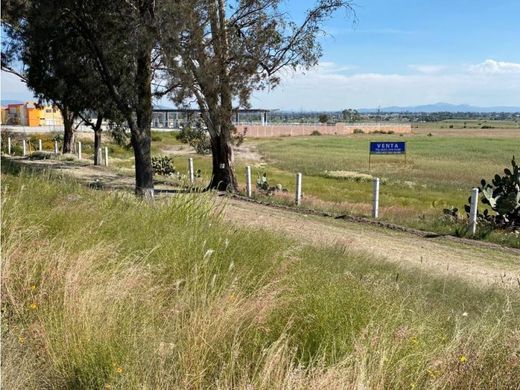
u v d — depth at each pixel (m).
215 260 5.52
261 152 64.12
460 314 5.81
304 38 19.11
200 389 3.27
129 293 4.45
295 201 19.89
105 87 21.58
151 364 3.35
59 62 19.58
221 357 3.56
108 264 5.19
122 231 6.61
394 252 12.75
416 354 3.59
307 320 4.12
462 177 37.62
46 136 57.69
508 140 107.50
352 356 3.43
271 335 3.95
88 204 7.98
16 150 45.16
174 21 15.26
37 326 4.02
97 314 3.94
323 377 3.15
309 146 79.94
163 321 4.26
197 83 17.50
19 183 8.50
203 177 26.47
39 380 3.43
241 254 6.09
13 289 4.62
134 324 3.97
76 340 3.69
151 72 17.62
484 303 7.35
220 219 8.26
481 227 15.42
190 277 5.05
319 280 5.13
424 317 4.74
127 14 16.05
